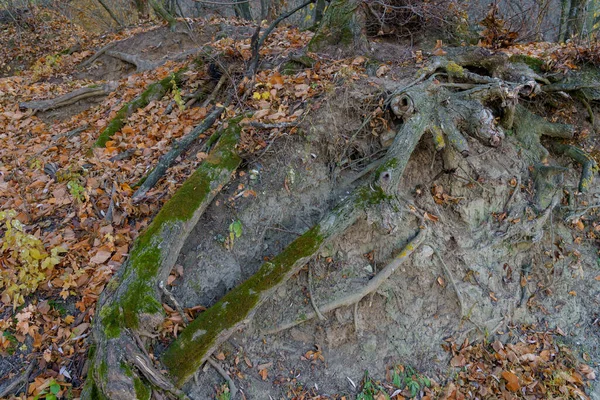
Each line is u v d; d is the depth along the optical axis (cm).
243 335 395
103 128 601
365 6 582
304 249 388
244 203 430
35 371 334
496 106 515
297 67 557
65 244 398
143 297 335
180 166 463
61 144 596
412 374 424
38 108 724
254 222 428
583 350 479
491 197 479
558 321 491
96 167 493
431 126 445
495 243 473
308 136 450
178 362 342
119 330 317
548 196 492
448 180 475
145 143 545
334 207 418
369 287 421
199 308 382
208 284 399
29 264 363
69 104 741
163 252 362
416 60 529
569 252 516
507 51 638
